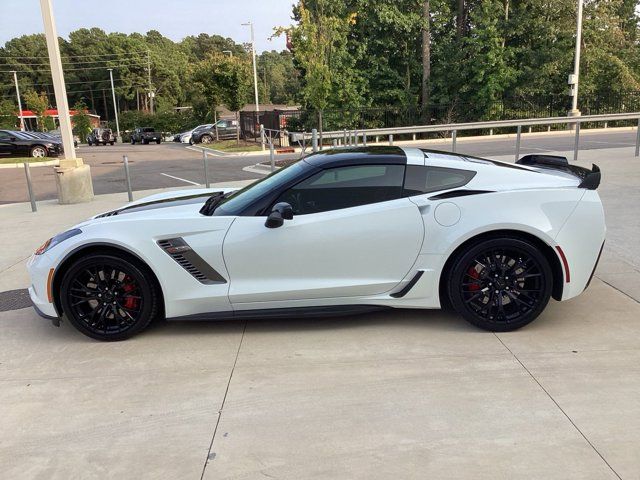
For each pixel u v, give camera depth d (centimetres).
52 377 350
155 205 461
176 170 1697
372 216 383
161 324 431
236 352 377
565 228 381
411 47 2867
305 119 2753
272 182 415
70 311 395
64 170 1032
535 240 384
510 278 385
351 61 2655
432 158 405
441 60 2836
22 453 271
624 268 516
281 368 351
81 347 395
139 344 396
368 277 391
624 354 352
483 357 355
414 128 1402
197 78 3475
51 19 986
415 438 271
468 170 399
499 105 2769
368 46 2764
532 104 2862
